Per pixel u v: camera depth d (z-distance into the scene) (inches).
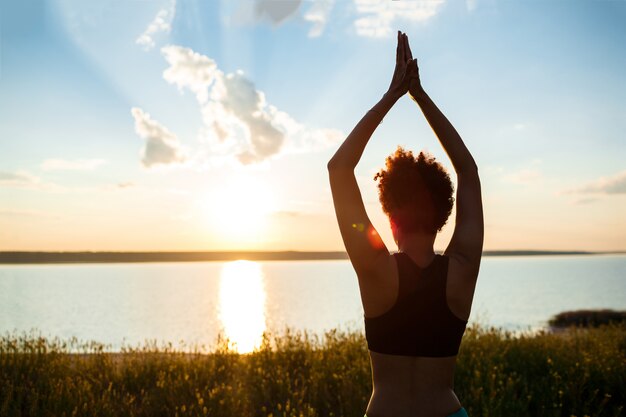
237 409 233.6
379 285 78.7
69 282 4478.3
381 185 85.0
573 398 235.8
